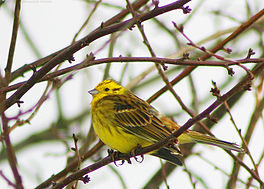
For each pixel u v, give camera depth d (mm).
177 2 8008
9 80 8781
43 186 10008
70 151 11719
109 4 13664
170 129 11766
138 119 11305
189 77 13969
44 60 10047
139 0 12250
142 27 9164
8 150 9094
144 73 13094
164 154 10469
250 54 8195
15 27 8562
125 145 11109
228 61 8305
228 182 11711
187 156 12734
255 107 12180
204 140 11195
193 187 10688
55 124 15055
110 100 11547
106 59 8391
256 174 10156
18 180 9016
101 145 11492
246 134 12094
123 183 11836
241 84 7922
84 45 8195
